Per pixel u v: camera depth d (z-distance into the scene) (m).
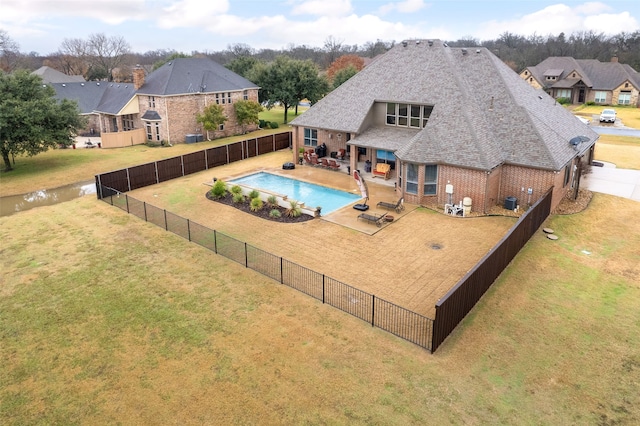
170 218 24.47
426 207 25.39
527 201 24.44
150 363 12.95
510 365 12.63
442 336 13.40
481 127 25.66
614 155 37.97
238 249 20.42
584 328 14.27
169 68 48.75
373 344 13.63
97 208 26.34
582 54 116.88
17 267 18.92
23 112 32.44
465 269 18.27
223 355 13.23
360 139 30.83
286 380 12.17
